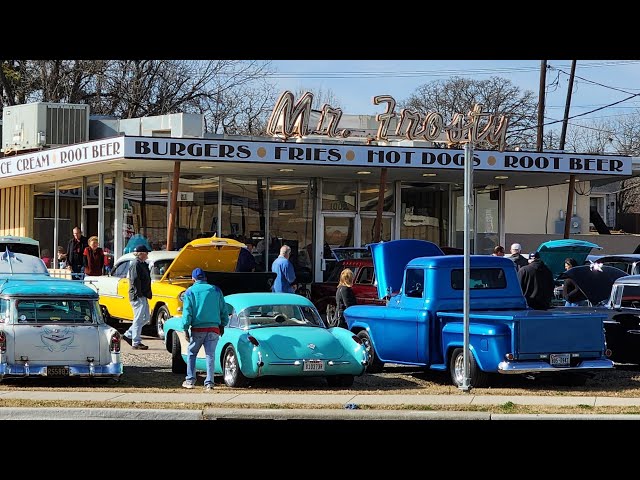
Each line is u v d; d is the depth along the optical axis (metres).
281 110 25.97
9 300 15.53
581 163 27.36
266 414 13.15
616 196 59.97
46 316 15.59
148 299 21.16
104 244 28.34
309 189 30.02
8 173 30.12
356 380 16.84
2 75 47.44
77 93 50.22
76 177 29.89
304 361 15.32
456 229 32.19
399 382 16.64
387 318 17.30
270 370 15.22
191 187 28.56
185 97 52.53
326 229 30.20
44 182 31.88
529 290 18.72
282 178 29.69
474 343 15.49
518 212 42.91
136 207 27.77
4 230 34.16
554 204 43.41
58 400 14.01
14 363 15.15
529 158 26.92
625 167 27.69
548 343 15.18
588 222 44.19
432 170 27.34
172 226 24.95
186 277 22.05
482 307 16.97
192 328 15.58
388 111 26.95
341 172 28.39
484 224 32.47
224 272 19.97
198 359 16.80
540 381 16.67
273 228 29.55
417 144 28.55
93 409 13.23
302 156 25.19
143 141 23.97
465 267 15.36
